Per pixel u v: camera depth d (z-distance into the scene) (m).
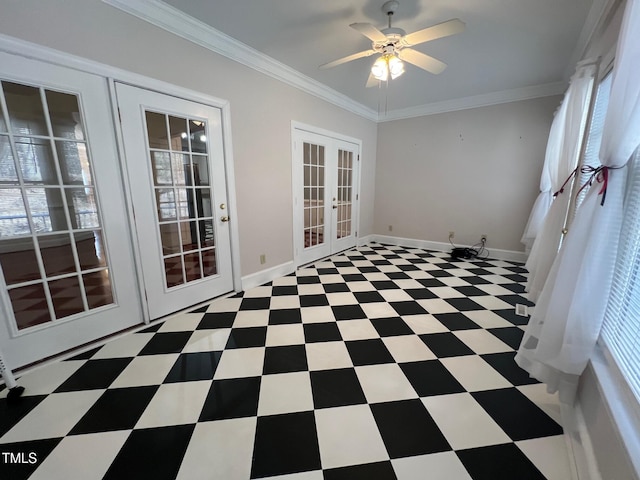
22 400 1.46
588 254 1.22
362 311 2.51
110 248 1.99
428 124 4.52
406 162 4.84
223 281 2.81
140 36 1.96
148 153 2.11
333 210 4.32
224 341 2.03
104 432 1.28
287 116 3.24
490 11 2.04
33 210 1.69
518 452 1.21
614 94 1.15
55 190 1.75
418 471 1.12
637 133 1.07
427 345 2.00
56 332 1.80
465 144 4.25
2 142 1.56
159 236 2.26
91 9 1.73
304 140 3.56
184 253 2.46
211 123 2.49
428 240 4.82
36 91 1.61
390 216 5.18
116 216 2.00
